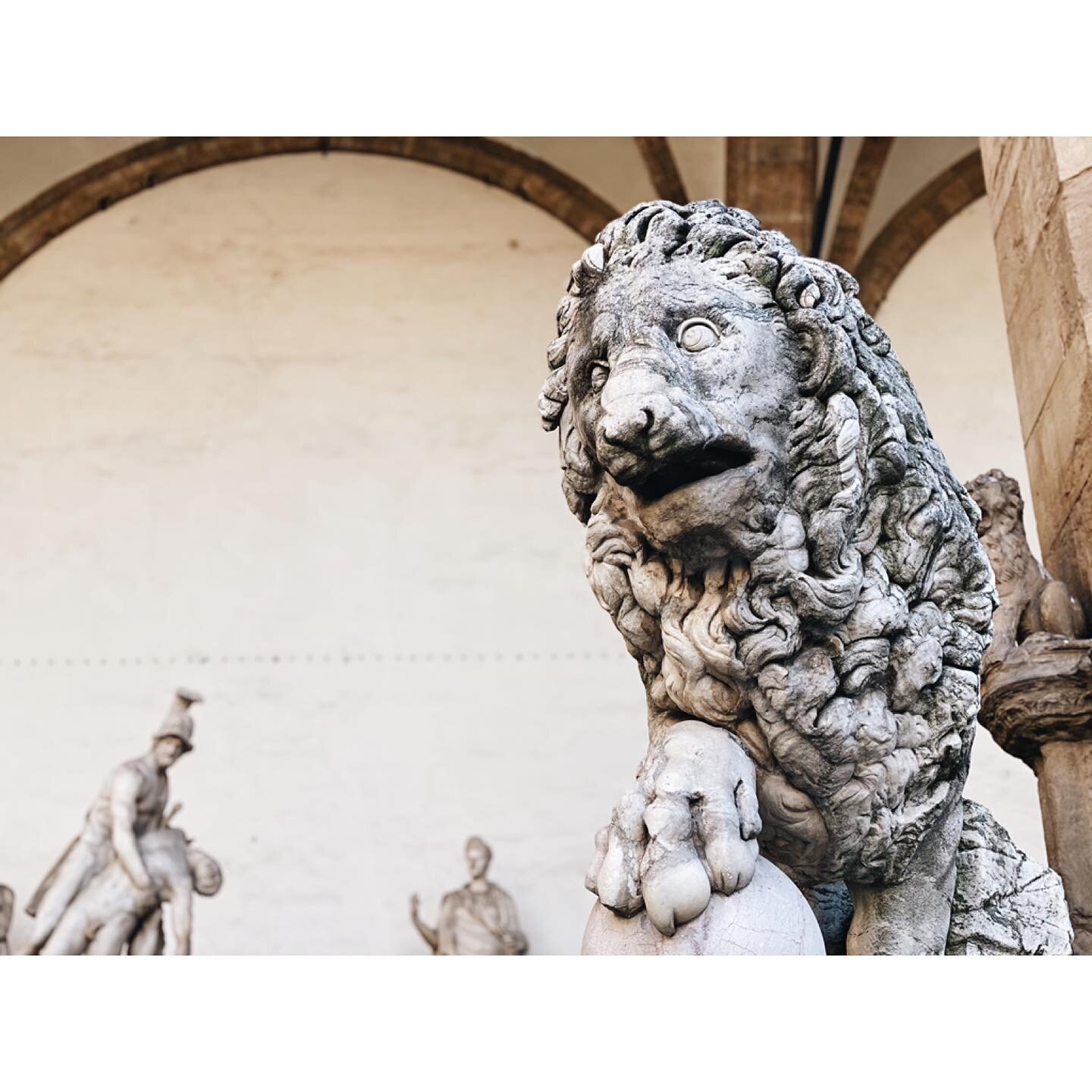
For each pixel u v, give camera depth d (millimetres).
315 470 8578
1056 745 1881
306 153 9211
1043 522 2133
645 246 1265
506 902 7582
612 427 1132
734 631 1209
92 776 7996
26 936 7641
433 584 8305
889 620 1227
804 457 1222
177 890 7414
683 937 1092
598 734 7969
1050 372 2076
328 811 7887
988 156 2414
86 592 8352
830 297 1264
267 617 8281
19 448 8648
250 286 8969
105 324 8891
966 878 1339
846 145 8125
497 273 8984
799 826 1249
